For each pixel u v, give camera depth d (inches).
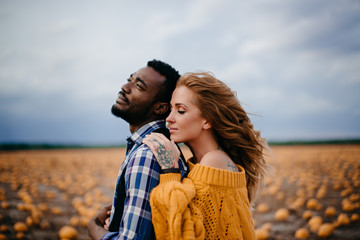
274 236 228.4
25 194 394.3
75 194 433.4
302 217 279.9
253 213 301.6
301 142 2815.0
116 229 59.2
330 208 281.7
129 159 62.1
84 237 230.1
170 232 49.0
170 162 57.5
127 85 70.8
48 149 2790.4
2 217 284.2
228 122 63.4
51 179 613.3
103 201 358.3
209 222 54.6
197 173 57.6
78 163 1038.4
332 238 215.5
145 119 70.9
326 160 956.0
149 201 54.6
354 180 494.3
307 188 414.0
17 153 1914.4
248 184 72.6
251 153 68.1
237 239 55.7
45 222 270.2
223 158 60.4
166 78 70.7
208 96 61.8
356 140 2955.2
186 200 51.2
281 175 625.0
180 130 61.2
